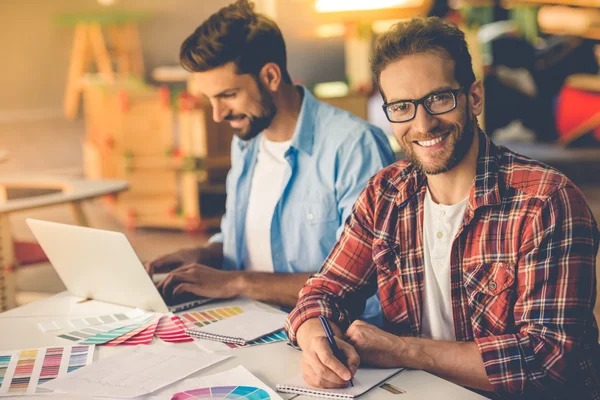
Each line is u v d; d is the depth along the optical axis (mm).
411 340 1358
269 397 1208
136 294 1709
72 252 1759
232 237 2172
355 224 1608
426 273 1501
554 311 1314
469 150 1424
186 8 13578
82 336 1544
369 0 4184
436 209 1486
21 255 3230
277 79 1994
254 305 1754
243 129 2031
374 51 1418
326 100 4566
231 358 1407
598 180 5996
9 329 1613
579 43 7273
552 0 4895
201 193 5188
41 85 13250
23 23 12922
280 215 2057
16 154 8602
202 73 1943
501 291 1393
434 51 1354
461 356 1329
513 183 1394
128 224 5297
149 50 13586
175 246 4898
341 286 1591
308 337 1411
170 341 1513
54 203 2975
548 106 7555
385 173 1594
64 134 10062
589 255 1334
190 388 1249
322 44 6336
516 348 1312
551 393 1348
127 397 1217
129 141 5129
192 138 5016
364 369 1337
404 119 1393
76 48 11328
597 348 1417
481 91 1430
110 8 13406
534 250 1344
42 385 1280
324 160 2006
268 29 1963
